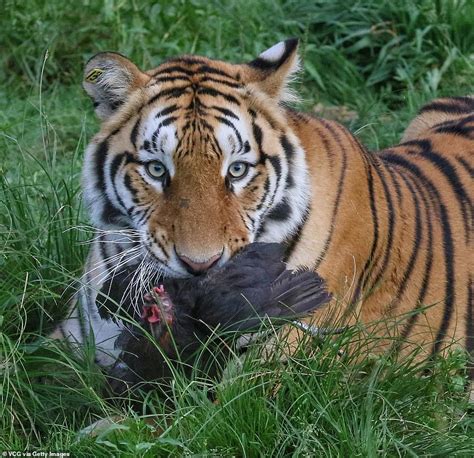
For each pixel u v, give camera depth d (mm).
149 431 8844
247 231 9117
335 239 9688
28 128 15055
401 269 10328
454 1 16844
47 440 9109
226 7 17266
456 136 11617
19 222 11297
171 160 9094
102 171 9523
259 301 8867
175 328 8930
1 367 9430
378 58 16766
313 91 16578
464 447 8875
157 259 9078
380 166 10570
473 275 10789
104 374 9656
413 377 9422
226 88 9336
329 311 9625
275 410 8773
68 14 16781
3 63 16641
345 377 9133
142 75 9469
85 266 10273
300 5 17375
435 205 10766
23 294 9898
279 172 9367
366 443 8430
